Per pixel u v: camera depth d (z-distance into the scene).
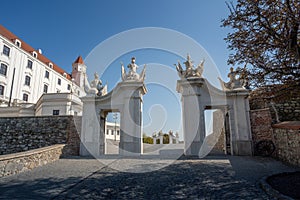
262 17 5.88
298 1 5.70
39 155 8.53
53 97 24.47
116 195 4.66
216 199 4.29
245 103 11.66
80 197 4.54
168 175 6.58
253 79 6.43
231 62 6.79
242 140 11.17
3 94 31.64
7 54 32.81
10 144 12.86
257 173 6.56
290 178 5.58
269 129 10.95
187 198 4.39
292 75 5.82
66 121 12.82
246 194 4.53
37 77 38.69
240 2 6.13
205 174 6.57
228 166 7.88
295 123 8.20
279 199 4.02
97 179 6.16
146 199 4.38
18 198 4.46
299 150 7.57
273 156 10.29
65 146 11.70
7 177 6.43
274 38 5.84
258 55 6.16
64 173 7.04
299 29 5.71
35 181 5.93
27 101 36.00
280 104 11.19
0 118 13.44
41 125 12.98
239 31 6.45
